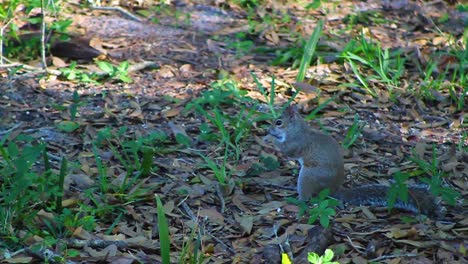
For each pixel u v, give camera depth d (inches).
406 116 520.1
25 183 374.0
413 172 443.5
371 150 470.6
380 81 558.9
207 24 653.3
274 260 353.4
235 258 355.9
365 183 431.8
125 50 594.9
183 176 430.3
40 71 545.6
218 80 551.2
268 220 390.0
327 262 327.6
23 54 575.5
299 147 399.5
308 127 405.4
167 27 641.0
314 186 402.0
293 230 378.3
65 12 645.9
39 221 372.8
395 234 374.6
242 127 467.2
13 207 375.9
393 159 462.6
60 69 552.1
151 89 535.8
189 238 364.8
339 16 684.1
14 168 405.4
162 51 598.5
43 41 543.2
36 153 384.2
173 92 533.0
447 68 569.9
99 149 454.3
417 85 558.9
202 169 439.5
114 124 484.7
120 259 348.8
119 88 534.3
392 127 503.2
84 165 427.8
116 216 389.1
